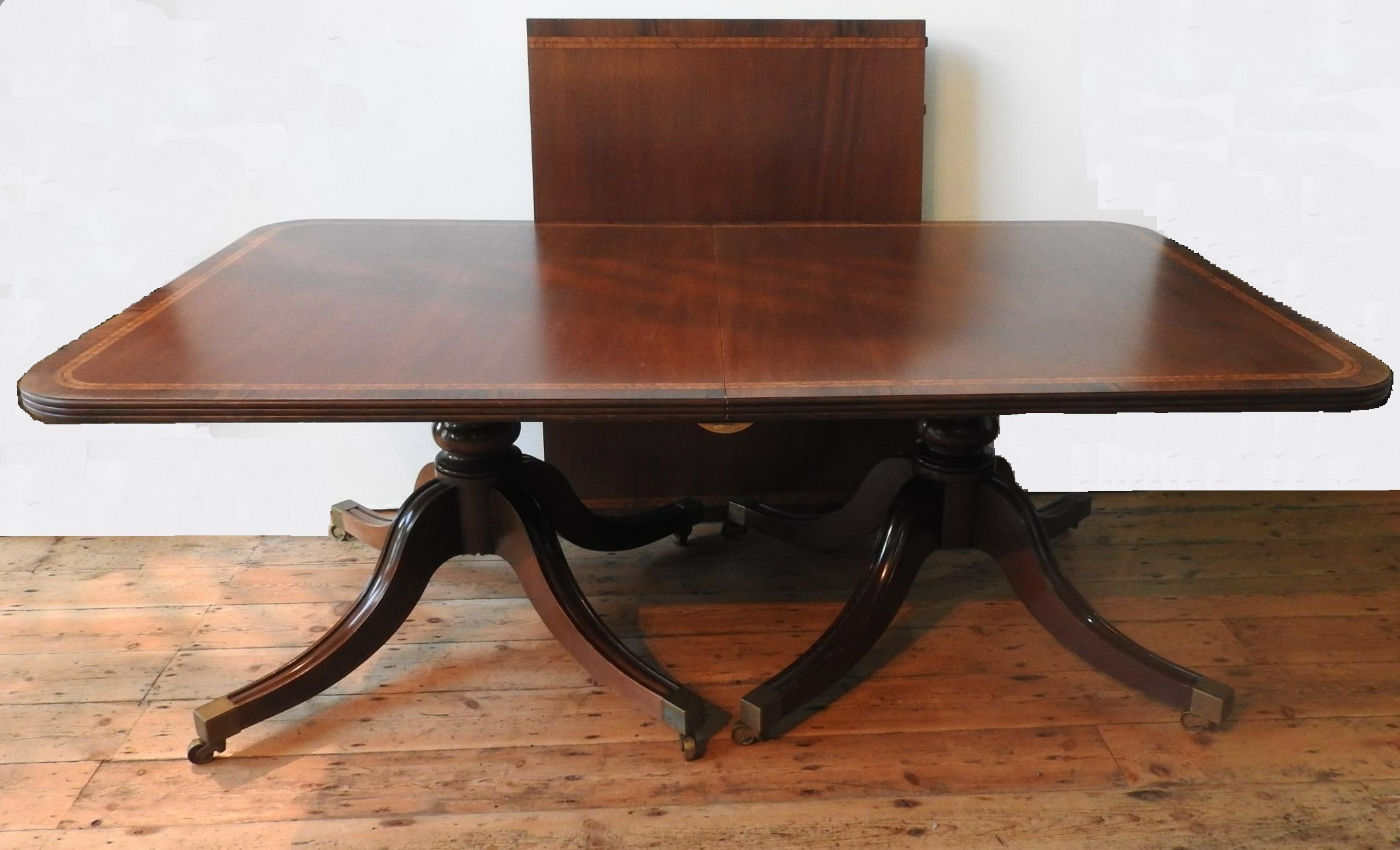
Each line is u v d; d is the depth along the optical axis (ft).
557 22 7.18
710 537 8.27
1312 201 8.04
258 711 5.86
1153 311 5.49
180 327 5.16
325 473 8.42
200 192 7.75
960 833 5.35
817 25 7.24
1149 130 7.90
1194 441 8.73
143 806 5.50
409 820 5.43
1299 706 6.27
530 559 6.32
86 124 7.48
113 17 7.29
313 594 7.46
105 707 6.24
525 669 6.63
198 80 7.48
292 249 6.58
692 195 7.50
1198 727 6.03
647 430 8.03
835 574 7.75
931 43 7.66
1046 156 7.96
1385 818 5.43
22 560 7.83
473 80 7.63
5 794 5.57
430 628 7.03
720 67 7.28
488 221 7.40
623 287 5.88
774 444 8.14
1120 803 5.54
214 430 8.16
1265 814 5.46
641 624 7.13
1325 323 8.38
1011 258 6.50
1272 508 8.63
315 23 7.43
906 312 5.46
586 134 7.35
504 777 5.71
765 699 5.85
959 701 6.32
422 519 6.25
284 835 5.33
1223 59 7.72
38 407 4.36
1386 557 7.92
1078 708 6.27
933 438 6.38
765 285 5.92
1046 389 4.48
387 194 7.89
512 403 4.38
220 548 8.07
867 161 7.48
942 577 7.66
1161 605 7.32
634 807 5.52
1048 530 7.85
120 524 8.29
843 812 5.48
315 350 4.87
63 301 7.85
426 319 5.32
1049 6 7.58
